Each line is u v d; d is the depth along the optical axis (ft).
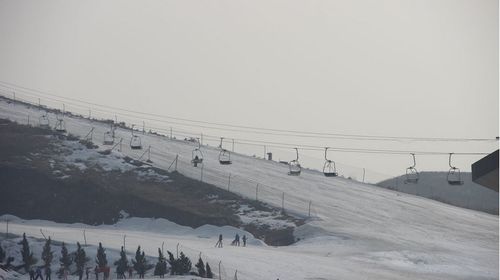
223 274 640.99
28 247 625.00
